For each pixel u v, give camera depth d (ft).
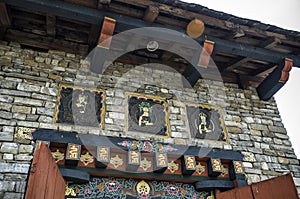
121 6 13.23
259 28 14.75
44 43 14.89
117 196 12.56
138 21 13.61
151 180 13.42
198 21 13.62
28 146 11.79
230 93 17.30
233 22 14.32
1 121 12.12
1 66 13.52
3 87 13.01
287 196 11.51
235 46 14.98
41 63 14.32
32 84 13.56
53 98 13.52
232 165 14.20
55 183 10.25
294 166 15.47
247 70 18.22
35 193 8.55
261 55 15.57
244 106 17.06
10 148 11.57
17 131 12.05
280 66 16.16
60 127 12.81
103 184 12.62
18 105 12.78
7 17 13.44
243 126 16.17
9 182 10.87
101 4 12.70
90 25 14.29
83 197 12.10
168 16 13.92
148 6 13.05
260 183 12.51
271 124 16.83
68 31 15.10
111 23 13.02
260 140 15.89
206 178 13.78
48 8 12.47
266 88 17.15
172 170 13.44
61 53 15.01
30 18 14.19
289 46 15.90
